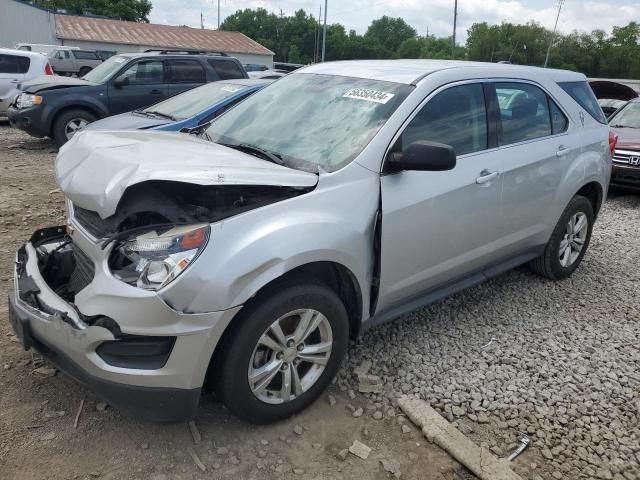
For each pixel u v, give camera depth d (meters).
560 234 4.82
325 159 3.25
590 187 5.12
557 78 4.75
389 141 3.29
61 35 38.75
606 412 3.29
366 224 3.11
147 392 2.54
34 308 2.73
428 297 3.79
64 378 3.26
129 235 2.62
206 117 7.25
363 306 3.25
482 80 3.98
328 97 3.75
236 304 2.56
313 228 2.83
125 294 2.46
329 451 2.86
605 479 2.80
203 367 2.58
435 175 3.50
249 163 3.00
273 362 2.87
